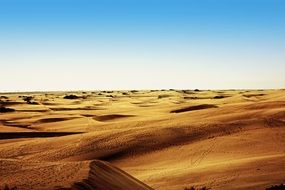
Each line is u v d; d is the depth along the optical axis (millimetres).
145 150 36438
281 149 34094
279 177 23766
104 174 16609
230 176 24312
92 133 42594
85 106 101188
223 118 52781
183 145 37031
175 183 24125
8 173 15719
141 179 26062
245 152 33500
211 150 34750
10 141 43562
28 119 68125
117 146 37438
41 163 18016
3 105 103750
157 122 54938
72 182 13625
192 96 148875
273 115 53312
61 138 41812
